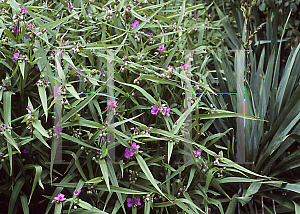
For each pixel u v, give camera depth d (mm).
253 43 2303
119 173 1322
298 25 2463
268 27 2242
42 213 1348
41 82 1152
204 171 1365
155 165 1346
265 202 1553
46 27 1230
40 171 1150
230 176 1549
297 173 1752
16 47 1236
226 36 2150
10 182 1263
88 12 1531
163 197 1296
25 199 1211
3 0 1400
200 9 2271
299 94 1474
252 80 1887
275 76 1780
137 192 1213
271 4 2422
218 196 1594
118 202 1243
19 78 1306
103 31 1463
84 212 1174
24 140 1171
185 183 1416
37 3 1609
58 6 1618
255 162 1605
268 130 1723
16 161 1271
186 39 1563
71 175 1264
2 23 1344
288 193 1528
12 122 1188
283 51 2451
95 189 1257
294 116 1503
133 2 1533
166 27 1537
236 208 1535
